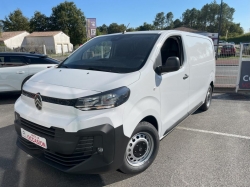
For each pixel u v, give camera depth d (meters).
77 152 2.27
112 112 2.30
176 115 3.55
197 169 3.02
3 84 6.48
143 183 2.74
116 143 2.33
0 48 19.66
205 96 5.15
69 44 60.53
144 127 2.73
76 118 2.24
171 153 3.46
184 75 3.67
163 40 3.24
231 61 9.32
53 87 2.49
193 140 3.94
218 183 2.72
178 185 2.69
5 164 3.17
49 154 2.50
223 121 4.90
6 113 5.57
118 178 2.84
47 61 7.04
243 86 7.54
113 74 2.64
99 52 3.47
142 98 2.64
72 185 2.72
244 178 2.81
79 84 2.45
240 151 3.52
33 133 2.52
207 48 5.05
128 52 3.15
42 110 2.47
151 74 2.81
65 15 68.56
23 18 70.12
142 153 2.87
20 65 6.64
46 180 2.81
